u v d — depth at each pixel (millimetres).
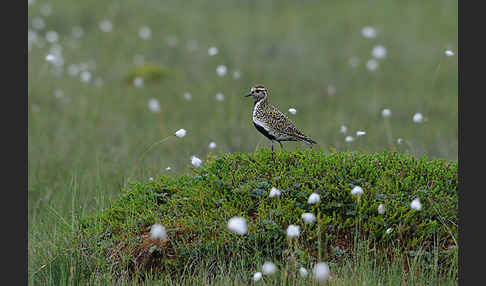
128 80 24438
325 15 36438
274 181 9266
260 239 8539
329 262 8219
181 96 21797
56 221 10438
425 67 26031
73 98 21609
